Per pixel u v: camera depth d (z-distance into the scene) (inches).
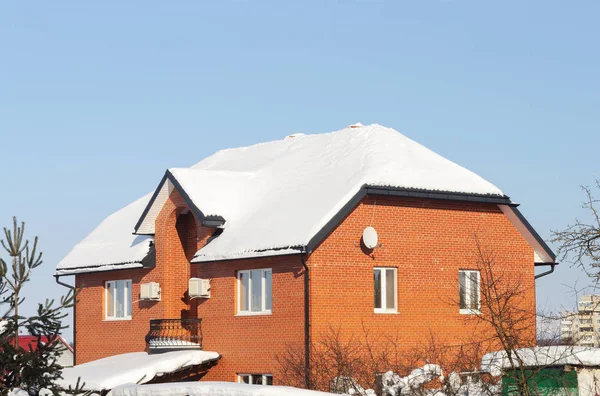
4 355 809.5
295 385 1134.4
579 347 792.3
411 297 1237.7
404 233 1245.1
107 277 1512.1
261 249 1202.0
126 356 1375.5
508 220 1341.0
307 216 1197.7
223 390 761.0
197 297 1311.5
